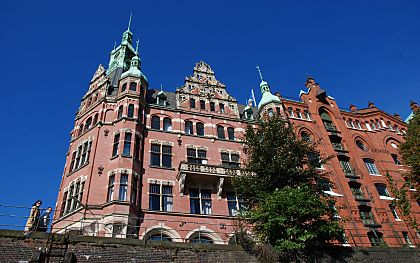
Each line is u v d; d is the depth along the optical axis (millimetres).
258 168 24469
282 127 27406
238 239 21828
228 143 34688
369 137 42094
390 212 34406
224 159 33312
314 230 20688
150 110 34281
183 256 19297
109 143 29984
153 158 30766
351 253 22797
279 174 24047
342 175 35781
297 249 21328
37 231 18172
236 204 29953
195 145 33156
